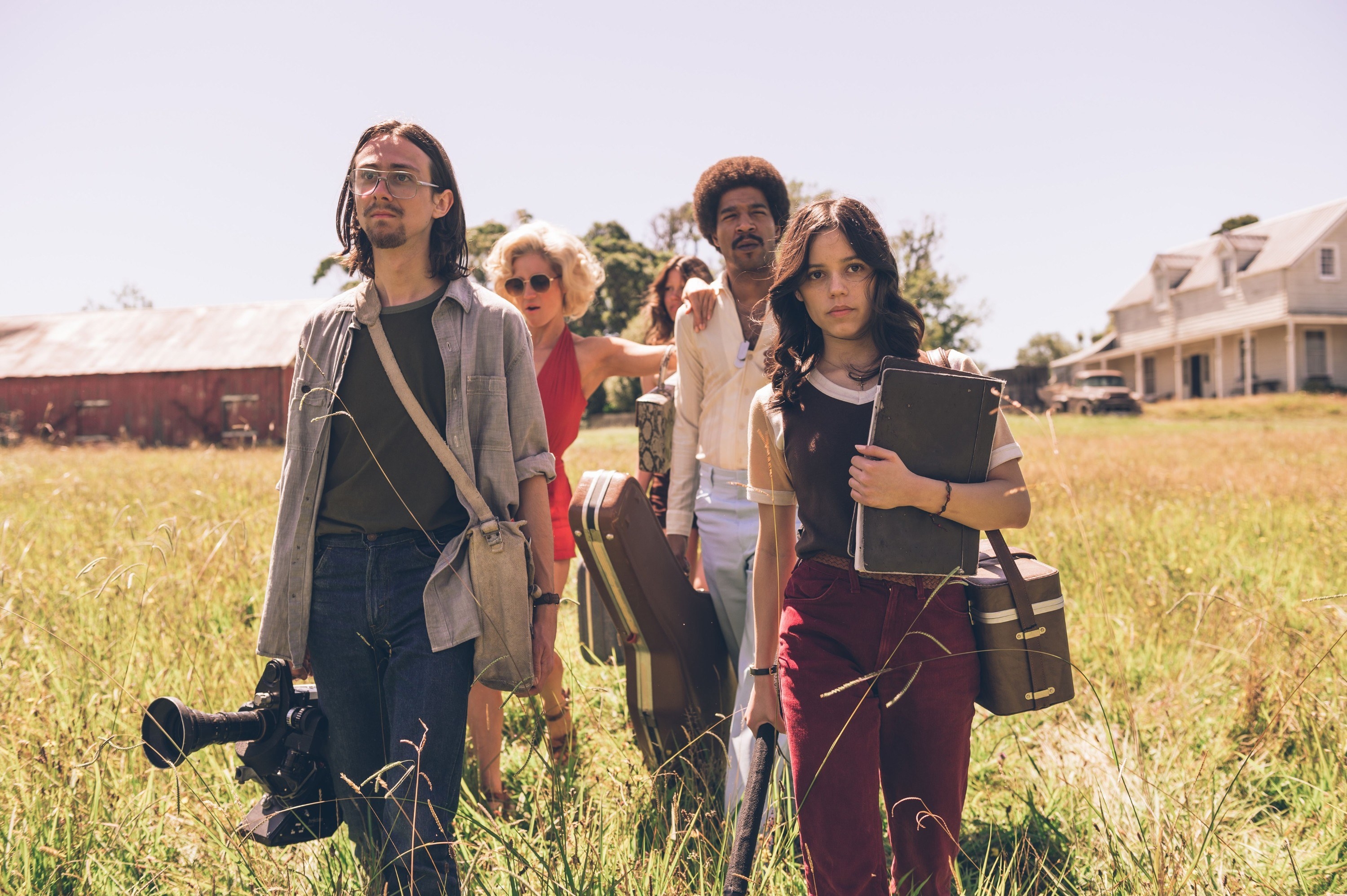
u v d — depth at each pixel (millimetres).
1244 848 2539
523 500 2338
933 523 1946
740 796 2654
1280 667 3555
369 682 2230
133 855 2443
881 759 2096
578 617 3941
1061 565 5547
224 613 4512
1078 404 38094
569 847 2342
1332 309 40531
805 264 2119
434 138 2320
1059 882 2369
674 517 3428
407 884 1901
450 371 2217
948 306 41375
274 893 2178
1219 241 44562
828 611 2031
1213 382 45688
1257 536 6445
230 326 34344
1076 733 3209
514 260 3461
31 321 36781
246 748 2195
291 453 2238
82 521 7188
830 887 1938
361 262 2354
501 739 3072
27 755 2768
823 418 2100
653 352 3799
